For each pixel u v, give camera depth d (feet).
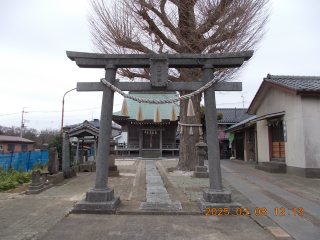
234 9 29.30
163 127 79.10
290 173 34.73
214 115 19.57
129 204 19.58
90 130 41.60
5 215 17.21
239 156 64.80
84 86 20.11
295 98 33.65
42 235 13.75
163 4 31.65
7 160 36.24
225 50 31.60
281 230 14.55
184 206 19.03
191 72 34.40
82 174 38.91
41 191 25.09
